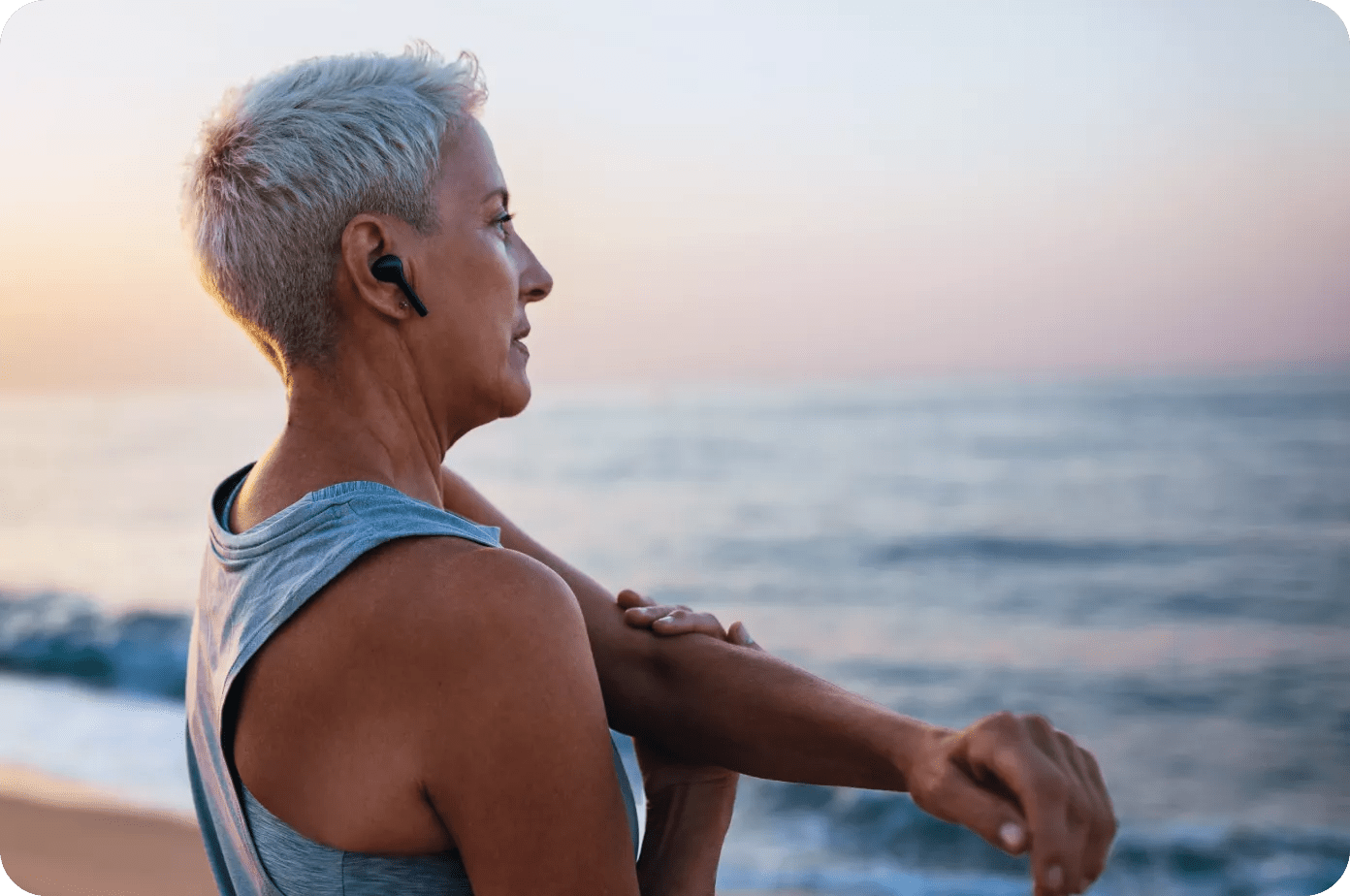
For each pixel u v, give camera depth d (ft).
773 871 19.58
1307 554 54.49
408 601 3.10
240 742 3.32
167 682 31.14
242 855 3.47
